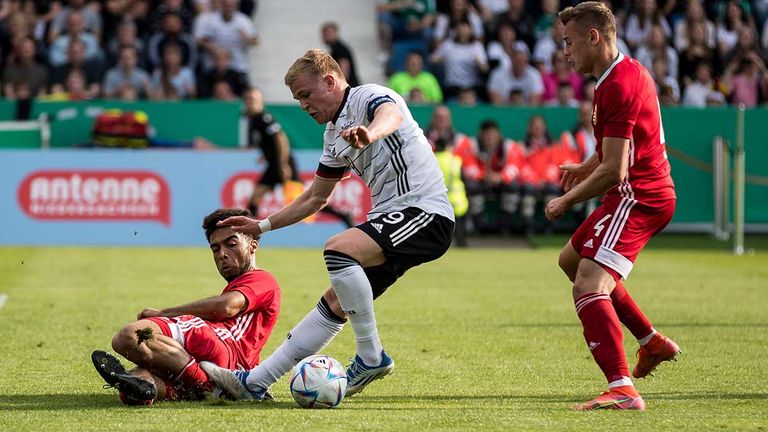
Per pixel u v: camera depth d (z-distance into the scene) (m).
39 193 40.75
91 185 40.97
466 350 19.00
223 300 14.27
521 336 20.67
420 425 12.43
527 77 48.50
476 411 13.39
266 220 14.83
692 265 35.62
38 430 12.16
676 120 44.41
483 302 26.08
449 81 49.69
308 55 14.29
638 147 14.07
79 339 19.77
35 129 42.94
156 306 24.58
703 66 50.03
